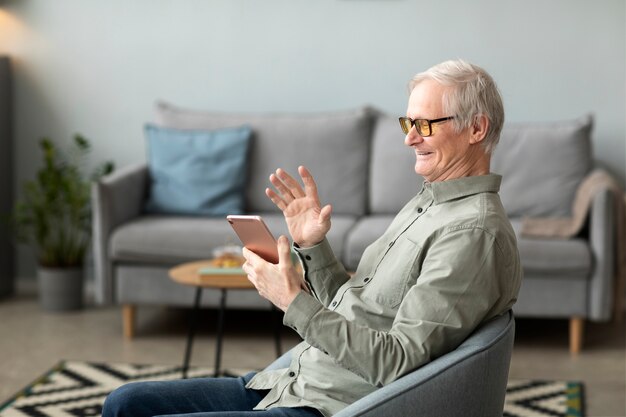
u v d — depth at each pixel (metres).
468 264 2.14
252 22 5.93
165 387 2.45
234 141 5.59
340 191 5.56
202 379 2.51
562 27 5.66
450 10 5.75
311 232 2.50
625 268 4.92
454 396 2.08
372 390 2.29
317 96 5.93
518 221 5.22
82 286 5.76
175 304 5.14
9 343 5.06
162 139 5.65
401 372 2.12
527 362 4.75
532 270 4.82
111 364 4.70
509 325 2.21
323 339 2.15
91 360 4.77
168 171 5.58
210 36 5.98
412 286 2.24
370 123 5.65
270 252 2.40
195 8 5.97
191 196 5.52
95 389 4.32
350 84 5.89
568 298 4.84
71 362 4.72
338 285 2.57
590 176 5.18
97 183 5.11
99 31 6.05
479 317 2.15
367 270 2.48
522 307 4.89
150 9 6.01
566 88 5.70
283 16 5.90
